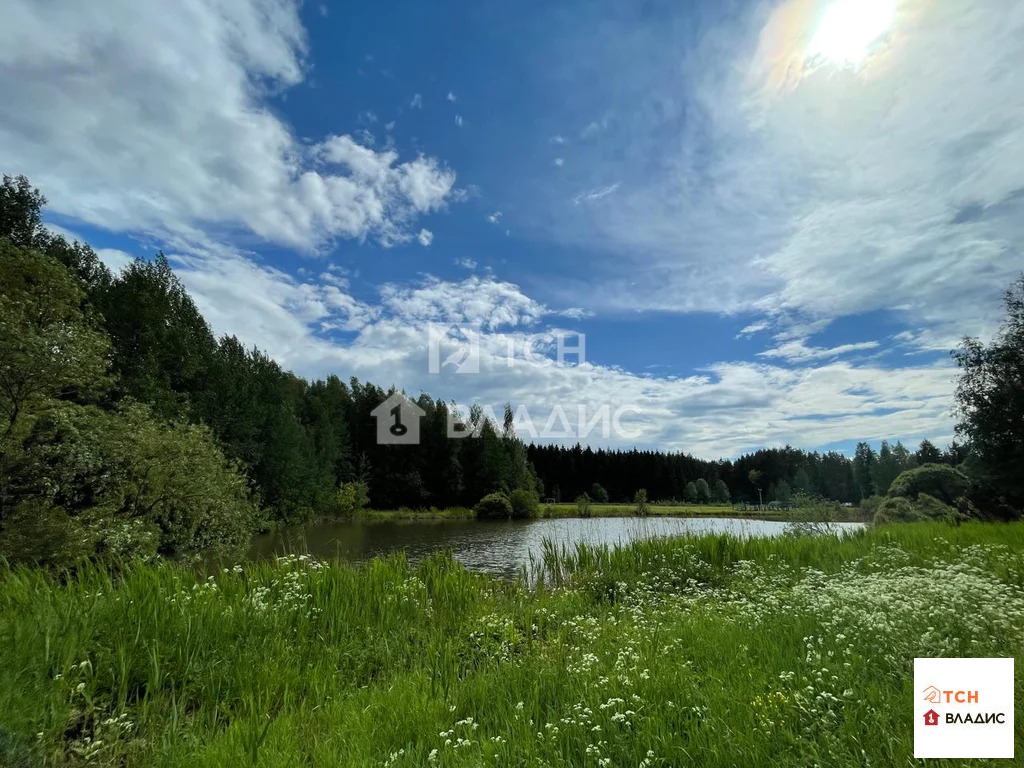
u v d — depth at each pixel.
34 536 11.69
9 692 3.73
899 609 5.15
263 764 3.28
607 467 97.25
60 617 5.06
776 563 10.42
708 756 2.98
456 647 5.97
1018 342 21.94
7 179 26.62
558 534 31.94
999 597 5.57
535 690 4.20
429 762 3.22
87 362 13.84
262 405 45.47
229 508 18.41
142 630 5.12
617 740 3.23
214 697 4.59
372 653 5.95
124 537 12.84
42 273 14.45
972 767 2.68
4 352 12.23
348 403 76.69
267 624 5.94
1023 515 18.09
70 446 13.23
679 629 5.88
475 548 25.66
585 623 7.02
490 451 72.19
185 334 36.66
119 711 4.19
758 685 3.81
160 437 16.48
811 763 2.86
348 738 3.73
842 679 3.72
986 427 21.91
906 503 20.31
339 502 54.00
